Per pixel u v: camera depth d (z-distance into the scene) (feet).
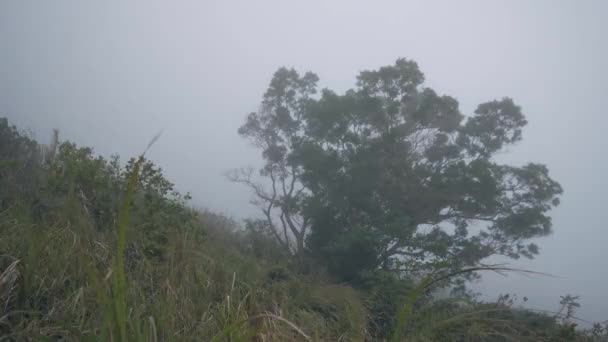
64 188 22.65
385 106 53.47
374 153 52.44
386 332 26.17
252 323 17.07
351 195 51.57
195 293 18.83
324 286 30.63
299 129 64.08
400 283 32.58
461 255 50.75
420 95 54.70
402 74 53.78
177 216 25.89
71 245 17.87
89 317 14.26
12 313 13.38
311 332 20.68
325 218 52.44
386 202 52.54
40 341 12.47
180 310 16.71
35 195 22.97
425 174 52.47
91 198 23.40
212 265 22.58
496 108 55.83
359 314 24.26
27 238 16.76
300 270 42.14
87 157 25.93
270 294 23.66
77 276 16.19
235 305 18.94
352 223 51.85
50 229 18.17
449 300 28.19
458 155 55.47
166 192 27.12
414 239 46.91
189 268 20.75
